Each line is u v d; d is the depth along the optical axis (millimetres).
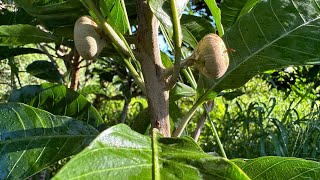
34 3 306
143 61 278
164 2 256
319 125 733
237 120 865
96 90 933
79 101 331
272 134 688
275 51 290
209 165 181
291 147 752
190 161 183
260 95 1223
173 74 262
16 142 260
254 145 780
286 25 289
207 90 302
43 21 326
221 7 384
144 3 280
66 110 330
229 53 300
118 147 176
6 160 252
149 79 274
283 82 1014
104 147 168
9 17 461
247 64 295
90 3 265
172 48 351
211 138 951
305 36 284
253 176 226
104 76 902
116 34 273
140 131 375
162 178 175
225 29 393
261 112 813
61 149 268
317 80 974
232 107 1187
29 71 577
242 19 298
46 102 329
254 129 907
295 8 289
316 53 281
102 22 266
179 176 178
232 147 856
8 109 267
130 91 799
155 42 279
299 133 714
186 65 257
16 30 350
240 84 300
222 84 300
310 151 747
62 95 332
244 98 1280
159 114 271
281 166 224
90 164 158
